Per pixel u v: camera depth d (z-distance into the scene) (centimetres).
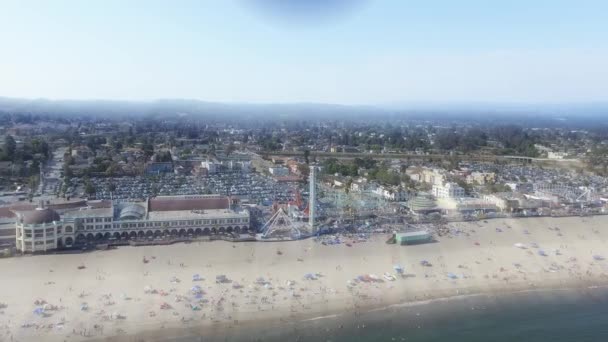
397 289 19000
